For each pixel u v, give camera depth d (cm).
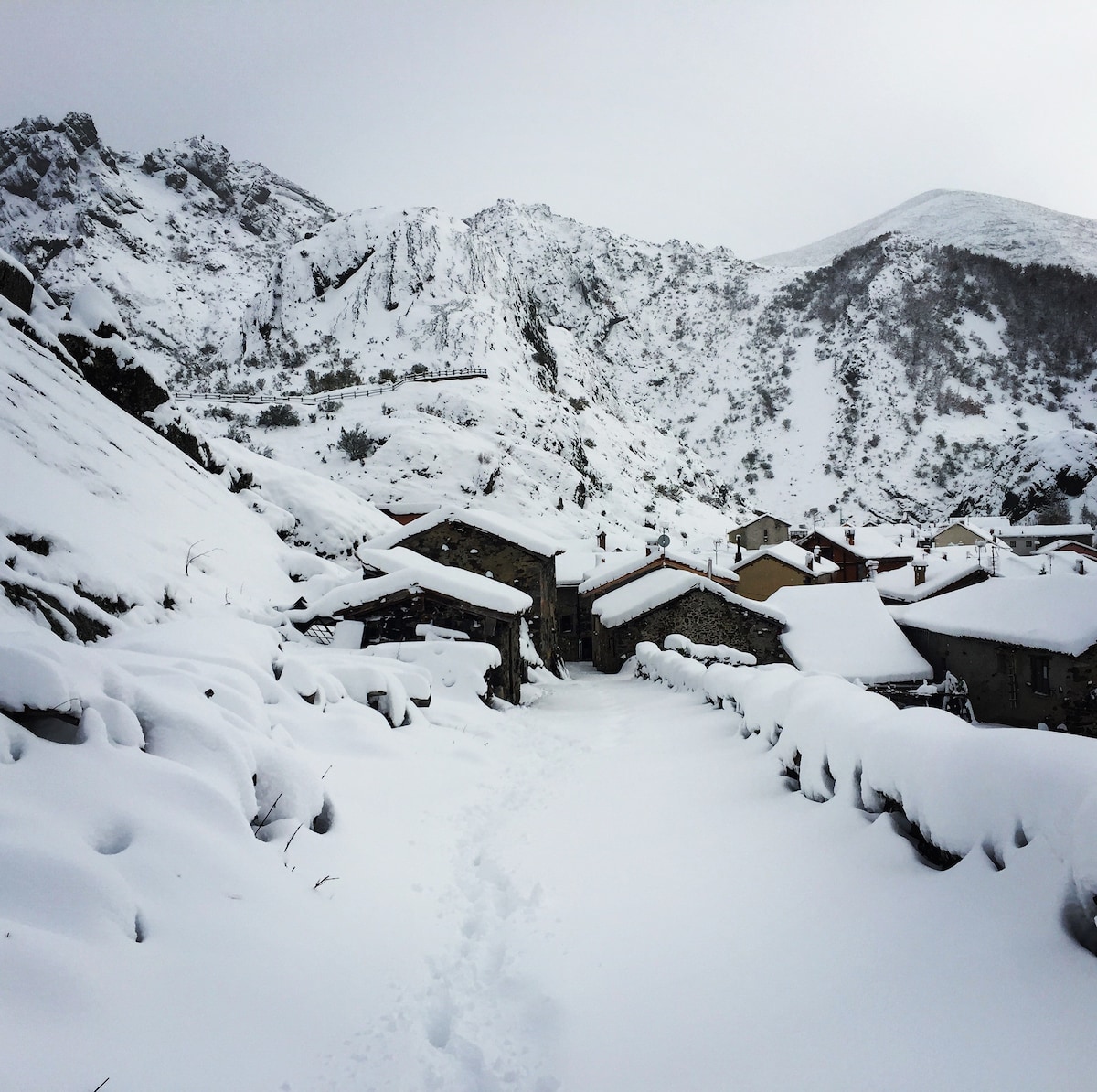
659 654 2598
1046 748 421
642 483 11800
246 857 467
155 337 18025
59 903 346
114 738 491
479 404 9738
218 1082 305
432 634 1770
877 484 18000
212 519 2248
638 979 451
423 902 579
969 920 393
